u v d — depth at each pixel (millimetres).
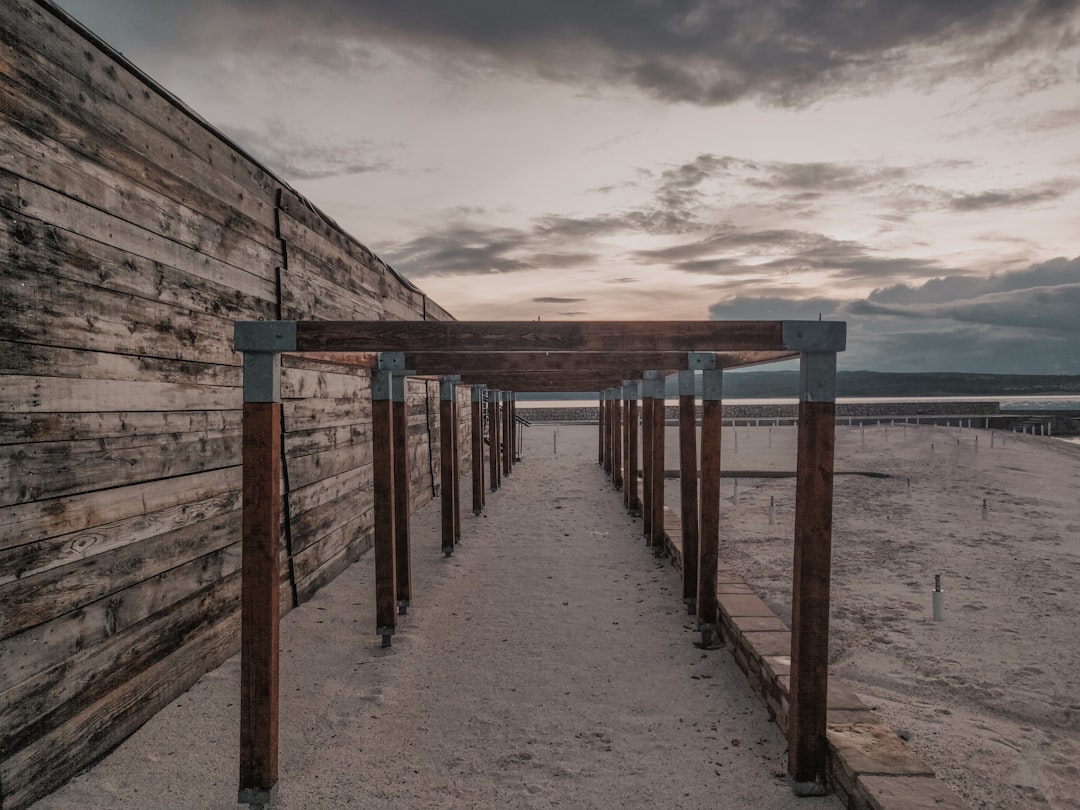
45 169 3604
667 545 8969
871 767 3359
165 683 4664
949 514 12750
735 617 5617
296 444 7016
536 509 12977
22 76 3449
